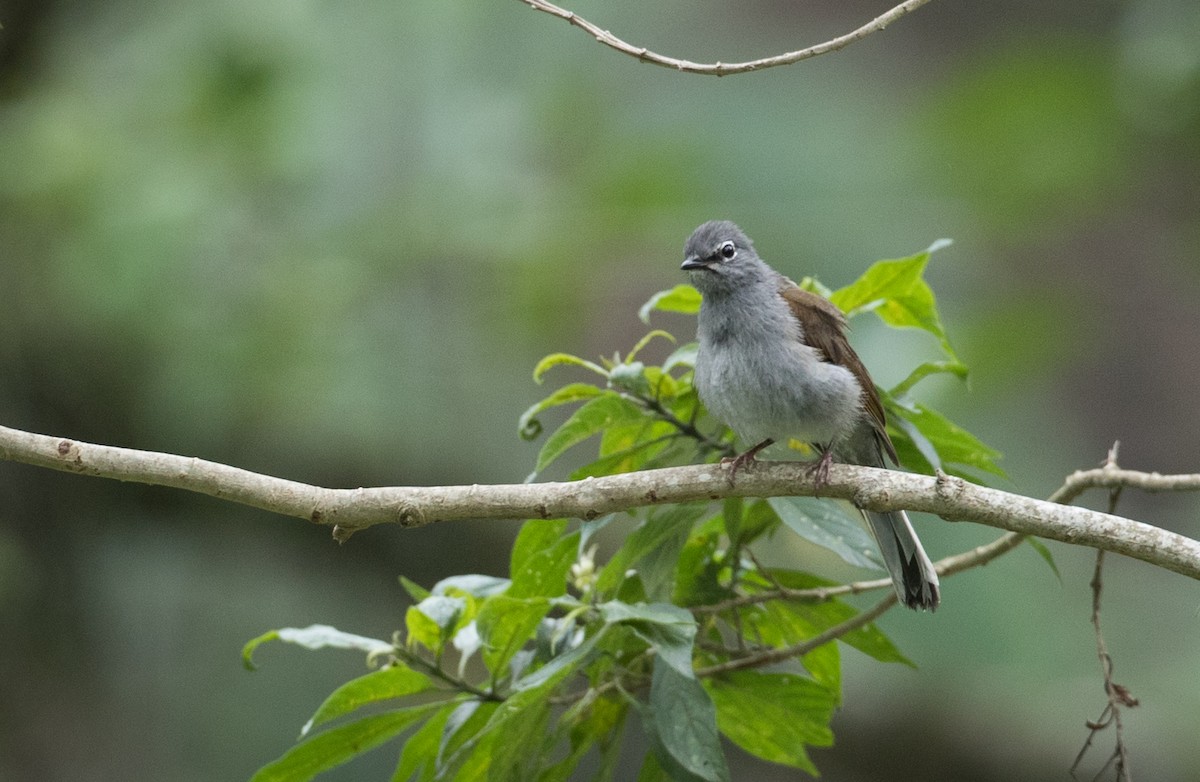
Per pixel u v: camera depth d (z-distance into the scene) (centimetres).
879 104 1806
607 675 732
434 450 1485
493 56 1722
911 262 778
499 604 660
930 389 1366
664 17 1844
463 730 696
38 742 1361
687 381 784
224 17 1554
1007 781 1362
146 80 1557
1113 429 1816
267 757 1391
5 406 1420
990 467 787
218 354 1420
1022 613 1366
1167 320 1833
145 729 1395
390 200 1603
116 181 1465
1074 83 1669
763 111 1772
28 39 1525
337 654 1445
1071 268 1822
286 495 657
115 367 1430
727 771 643
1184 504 1798
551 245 1647
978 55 1841
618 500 677
